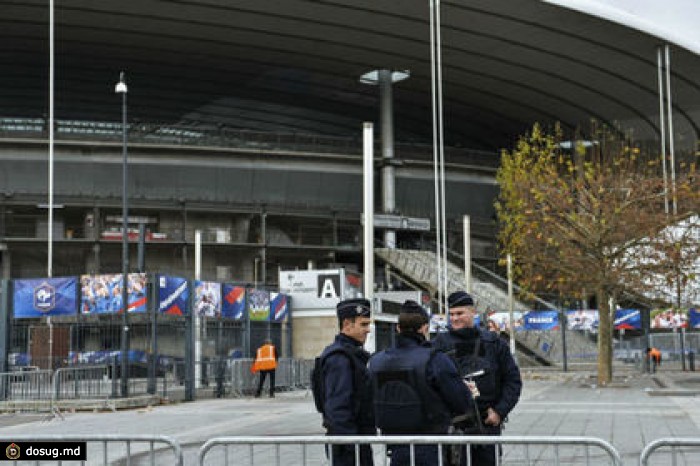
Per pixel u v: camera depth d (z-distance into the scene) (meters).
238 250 76.31
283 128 108.12
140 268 48.12
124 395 22.72
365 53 82.00
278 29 76.62
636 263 33.69
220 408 21.73
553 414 18.50
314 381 6.11
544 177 43.12
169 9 72.19
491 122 103.00
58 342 23.97
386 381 5.89
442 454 5.66
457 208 90.69
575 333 61.31
